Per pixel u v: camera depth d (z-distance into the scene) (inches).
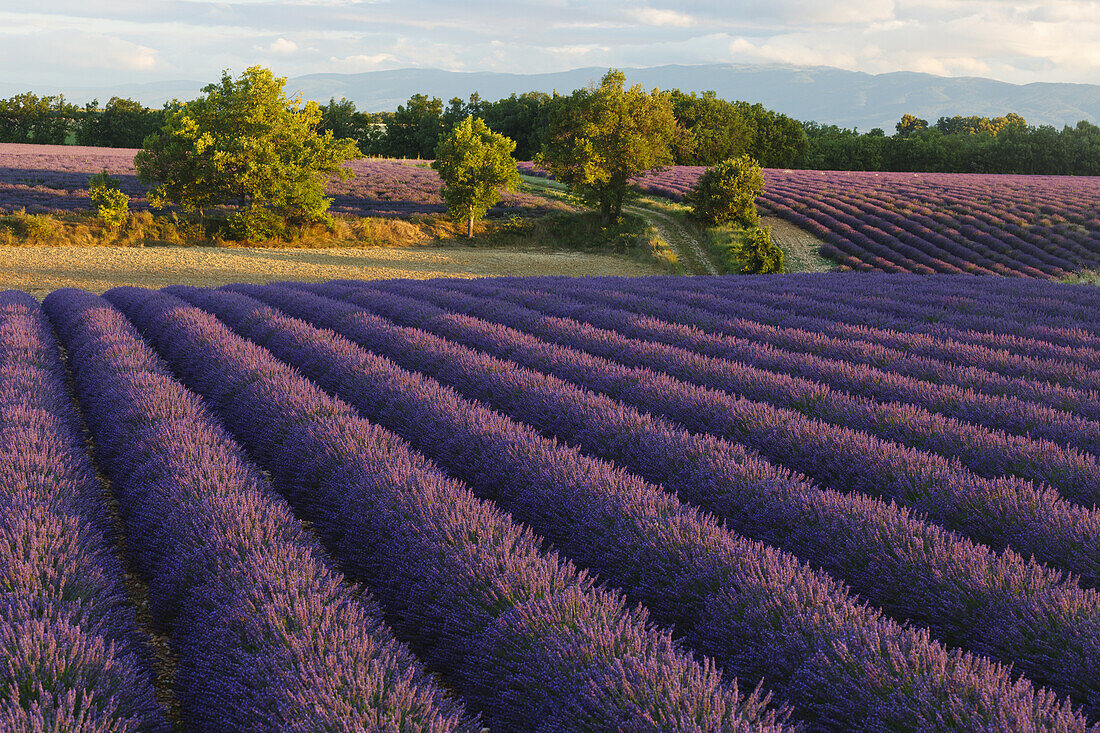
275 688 112.5
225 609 137.1
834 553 172.6
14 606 131.1
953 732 102.7
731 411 270.4
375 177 2108.8
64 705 108.0
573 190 1657.2
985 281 692.1
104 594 148.2
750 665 130.6
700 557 159.2
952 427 255.8
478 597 146.1
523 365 372.8
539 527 195.0
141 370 336.5
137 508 198.4
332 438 233.6
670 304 548.4
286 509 191.9
